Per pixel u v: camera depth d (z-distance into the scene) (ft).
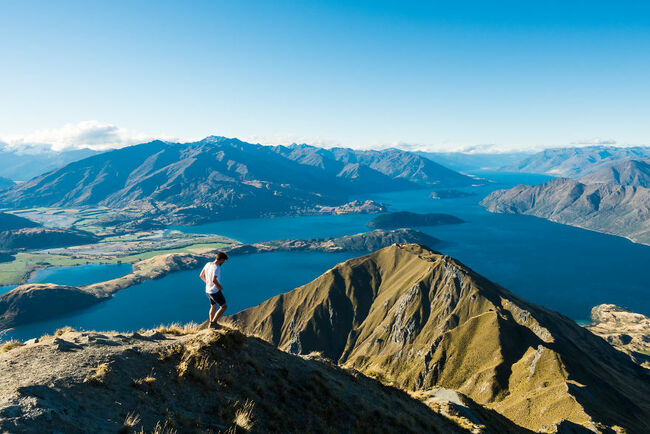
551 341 514.68
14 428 26.55
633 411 381.60
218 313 56.54
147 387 40.09
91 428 30.76
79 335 50.52
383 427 59.11
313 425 49.44
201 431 37.22
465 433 83.35
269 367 56.90
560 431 187.83
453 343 599.16
